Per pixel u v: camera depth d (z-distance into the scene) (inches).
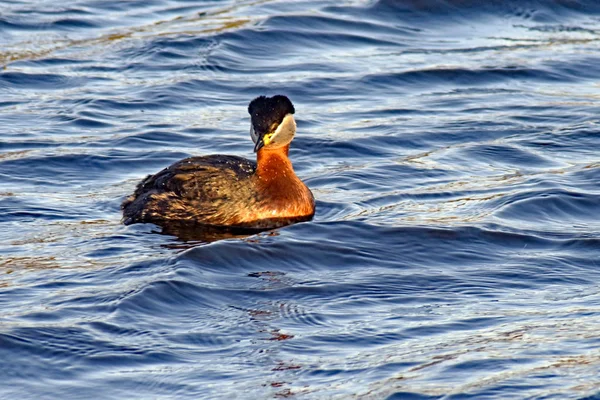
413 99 901.8
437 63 990.4
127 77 939.3
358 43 1054.4
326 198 659.4
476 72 964.0
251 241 553.6
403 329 449.1
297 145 773.9
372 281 509.7
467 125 821.2
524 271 523.5
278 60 999.0
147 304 471.8
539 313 465.1
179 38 1031.6
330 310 472.4
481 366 404.2
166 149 762.8
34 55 986.1
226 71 963.3
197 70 958.4
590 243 561.0
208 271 515.2
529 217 609.9
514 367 402.0
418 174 707.4
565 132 801.6
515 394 378.3
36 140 772.0
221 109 868.6
